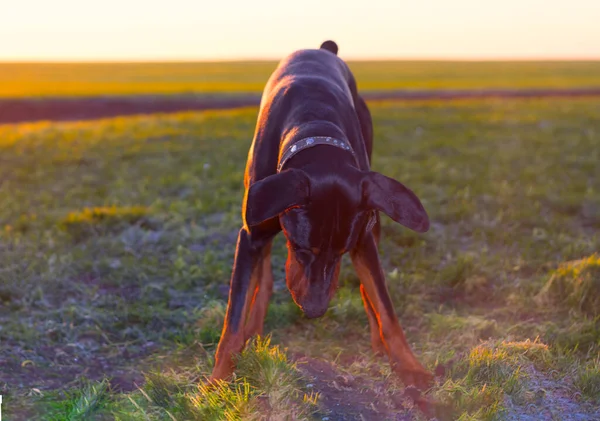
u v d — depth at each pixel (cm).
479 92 3653
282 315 442
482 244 607
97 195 800
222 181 849
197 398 312
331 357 385
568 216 709
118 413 312
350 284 498
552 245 595
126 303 473
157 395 329
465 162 1016
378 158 1038
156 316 449
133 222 662
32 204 742
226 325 338
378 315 351
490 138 1305
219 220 678
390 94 3500
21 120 2205
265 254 353
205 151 1132
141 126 1574
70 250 572
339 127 336
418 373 333
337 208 278
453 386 319
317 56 408
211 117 1838
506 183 834
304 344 405
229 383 324
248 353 333
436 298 488
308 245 279
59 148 1162
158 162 1002
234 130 1475
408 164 970
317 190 278
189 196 775
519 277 523
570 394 326
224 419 294
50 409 322
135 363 393
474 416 295
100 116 2350
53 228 627
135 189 828
